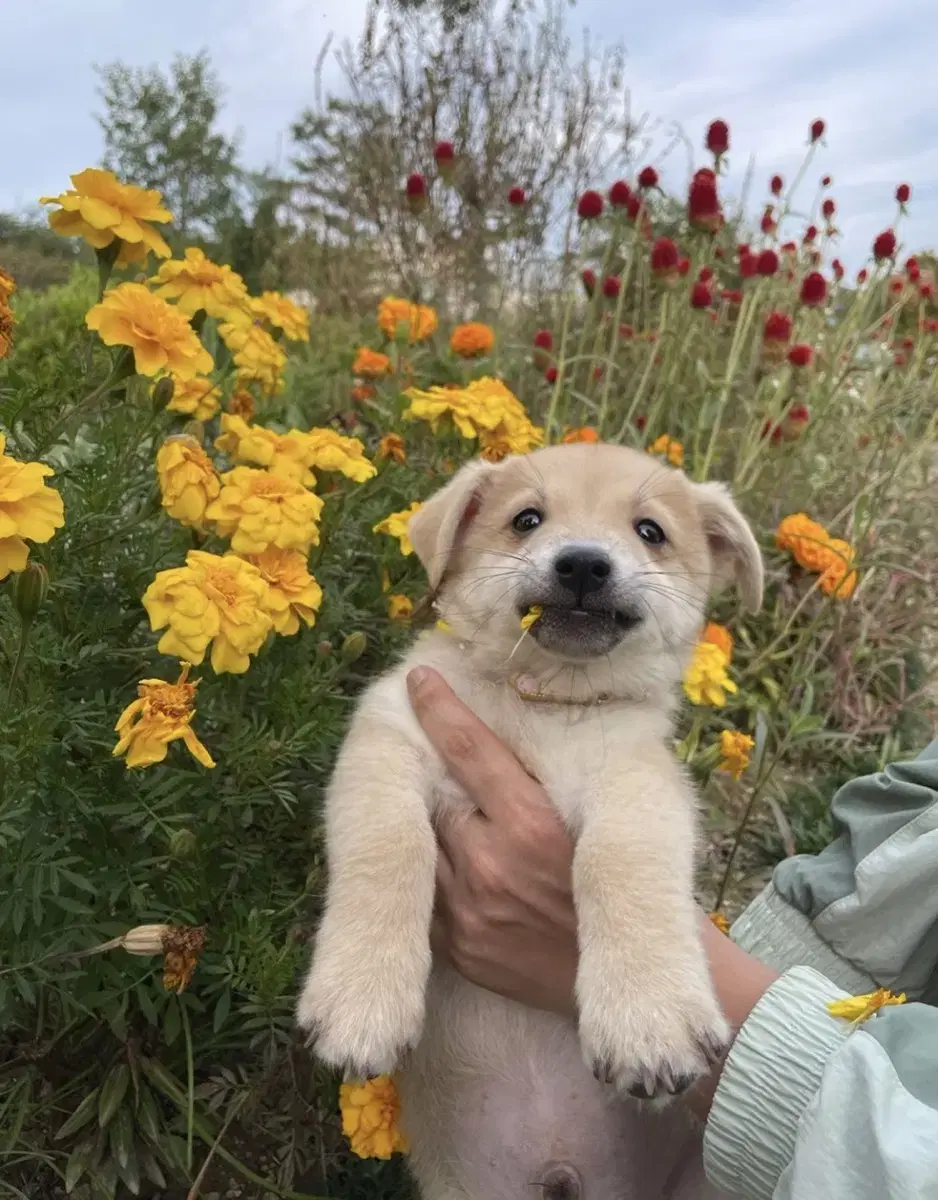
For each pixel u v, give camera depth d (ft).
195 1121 1.26
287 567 1.28
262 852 1.36
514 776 1.16
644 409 3.09
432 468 2.06
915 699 2.70
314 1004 1.01
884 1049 0.77
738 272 3.20
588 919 1.04
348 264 5.06
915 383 3.06
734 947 1.16
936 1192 0.66
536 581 1.30
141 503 1.43
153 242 1.35
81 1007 1.11
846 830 1.29
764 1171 0.88
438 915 1.20
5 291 1.23
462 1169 1.22
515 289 4.47
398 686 1.34
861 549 2.52
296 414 2.47
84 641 1.27
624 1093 0.98
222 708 1.36
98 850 1.17
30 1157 1.23
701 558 1.53
